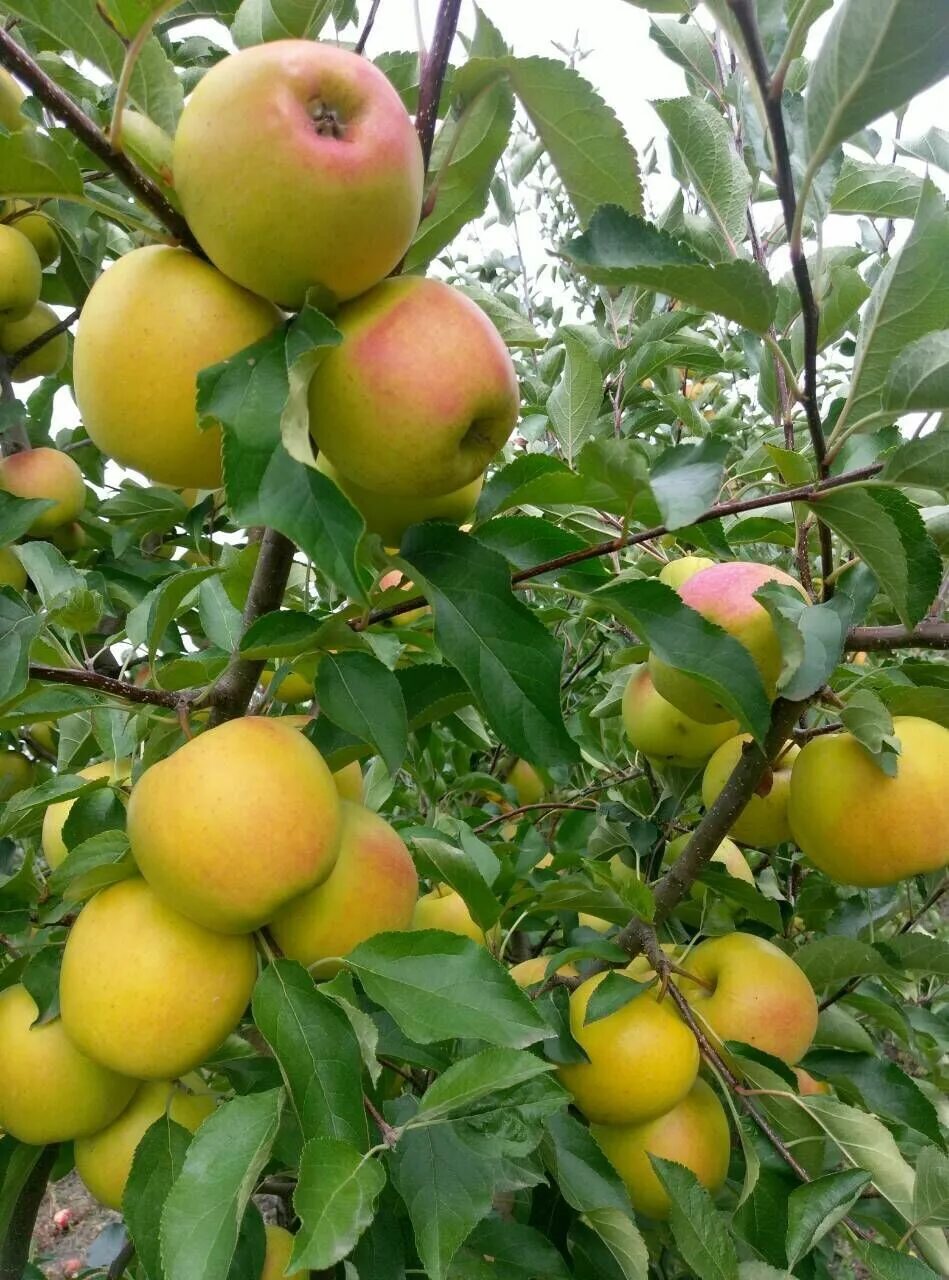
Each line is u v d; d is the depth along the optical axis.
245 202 0.26
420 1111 0.30
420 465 0.29
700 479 0.30
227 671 0.36
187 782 0.31
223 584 0.49
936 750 0.43
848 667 0.49
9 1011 0.40
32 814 0.53
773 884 0.70
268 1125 0.29
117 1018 0.33
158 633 0.37
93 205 0.29
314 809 0.32
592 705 0.83
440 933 0.32
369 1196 0.26
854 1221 0.47
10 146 0.27
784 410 0.60
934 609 0.60
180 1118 0.41
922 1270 0.34
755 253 0.55
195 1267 0.26
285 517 0.25
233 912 0.31
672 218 0.72
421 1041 0.30
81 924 0.35
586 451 0.30
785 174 0.27
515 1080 0.29
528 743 0.30
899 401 0.32
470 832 0.54
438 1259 0.32
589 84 0.31
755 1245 0.41
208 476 0.31
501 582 0.32
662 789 0.65
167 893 0.32
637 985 0.44
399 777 0.83
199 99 0.26
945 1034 0.63
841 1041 0.53
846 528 0.35
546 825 0.86
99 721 0.50
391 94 0.27
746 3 0.26
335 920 0.35
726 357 0.92
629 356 0.79
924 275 0.32
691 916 0.57
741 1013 0.46
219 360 0.28
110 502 0.75
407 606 0.35
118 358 0.28
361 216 0.26
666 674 0.45
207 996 0.33
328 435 0.30
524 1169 0.39
